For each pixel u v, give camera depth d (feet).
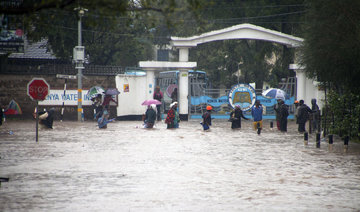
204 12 369.71
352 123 199.31
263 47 389.39
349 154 158.10
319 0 192.85
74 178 111.34
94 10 73.77
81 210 81.51
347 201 89.35
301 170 124.67
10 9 67.87
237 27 326.85
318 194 95.20
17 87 322.34
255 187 101.76
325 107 228.22
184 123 312.09
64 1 69.00
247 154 156.04
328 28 189.37
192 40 326.24
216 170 123.75
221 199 90.12
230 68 480.23
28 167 126.93
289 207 84.12
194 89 336.49
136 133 229.86
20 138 201.05
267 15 377.50
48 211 80.64
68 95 326.85
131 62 465.06
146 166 129.70
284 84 340.39
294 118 337.72
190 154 154.92
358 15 181.27
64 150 162.50
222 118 334.03
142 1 77.82
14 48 259.19
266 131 252.42
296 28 382.63
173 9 74.54
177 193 95.35
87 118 327.88
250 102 332.19
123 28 357.00
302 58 230.07
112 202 87.40
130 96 344.49
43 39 354.95
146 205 85.20
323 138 213.66
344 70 195.21
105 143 185.06
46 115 247.91
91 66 329.11
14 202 87.20
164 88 415.85
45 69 325.01
